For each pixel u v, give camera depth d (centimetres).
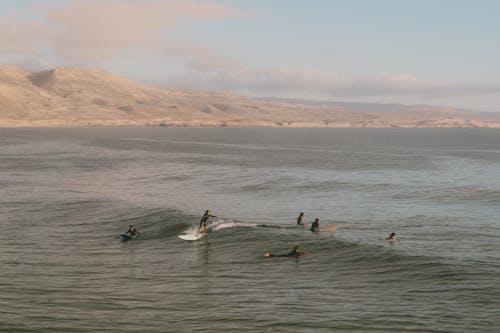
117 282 2441
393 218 4250
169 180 6938
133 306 2111
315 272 2611
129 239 3369
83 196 5209
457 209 4753
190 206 4753
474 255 2919
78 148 14600
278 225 3781
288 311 2055
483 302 2138
